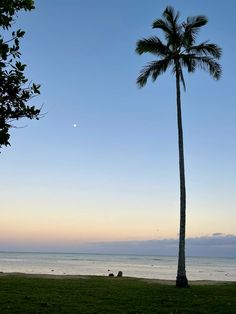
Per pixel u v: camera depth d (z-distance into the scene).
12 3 9.19
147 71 31.53
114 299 22.06
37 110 9.09
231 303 21.48
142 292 25.09
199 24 30.84
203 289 27.27
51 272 69.06
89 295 23.22
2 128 8.85
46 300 20.84
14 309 18.14
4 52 8.82
